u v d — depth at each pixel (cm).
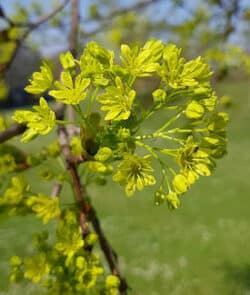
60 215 17
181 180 12
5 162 18
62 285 15
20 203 16
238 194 91
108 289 16
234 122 156
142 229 75
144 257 63
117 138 13
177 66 12
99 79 12
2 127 18
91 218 17
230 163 118
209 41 45
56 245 15
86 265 15
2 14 29
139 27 47
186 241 68
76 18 28
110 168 15
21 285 52
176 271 57
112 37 44
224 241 67
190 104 12
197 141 13
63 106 20
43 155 18
